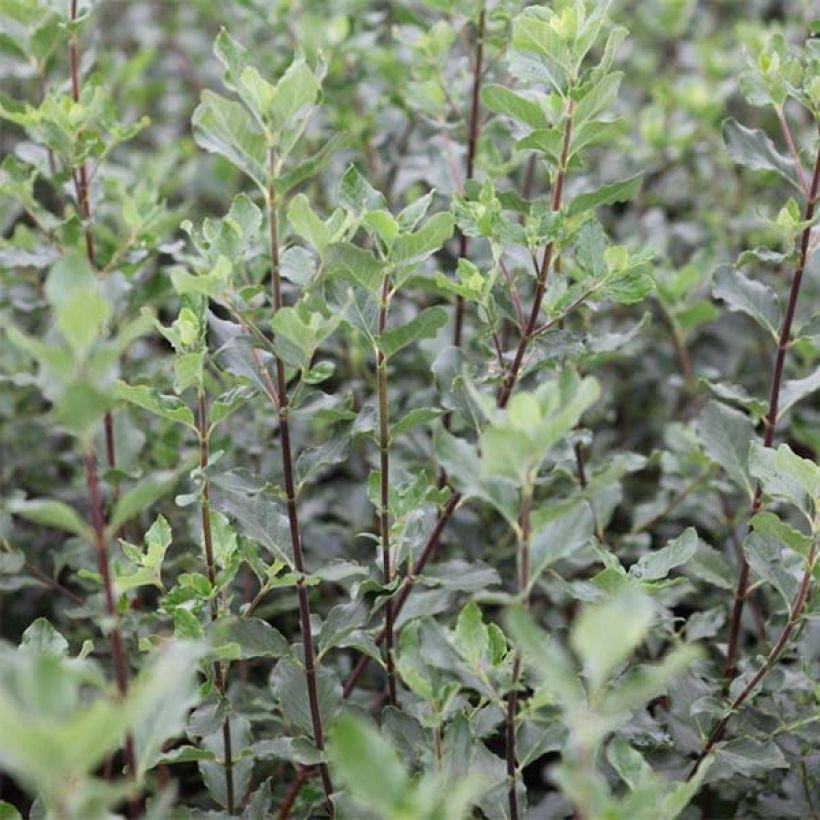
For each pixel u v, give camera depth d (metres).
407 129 1.36
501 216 1.05
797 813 1.09
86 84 1.23
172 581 1.21
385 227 1.01
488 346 1.13
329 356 1.33
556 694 0.96
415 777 1.00
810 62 1.09
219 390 1.09
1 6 1.17
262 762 1.17
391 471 1.15
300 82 1.02
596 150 1.47
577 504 0.95
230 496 1.05
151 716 0.93
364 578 1.13
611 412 1.33
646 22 1.57
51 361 0.90
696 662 1.11
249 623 1.04
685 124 1.44
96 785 0.88
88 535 0.93
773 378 1.12
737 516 1.24
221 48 1.05
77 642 1.21
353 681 1.14
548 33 1.04
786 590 1.07
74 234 1.20
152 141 1.59
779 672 1.07
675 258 1.44
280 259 1.04
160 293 1.25
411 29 1.26
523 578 0.94
